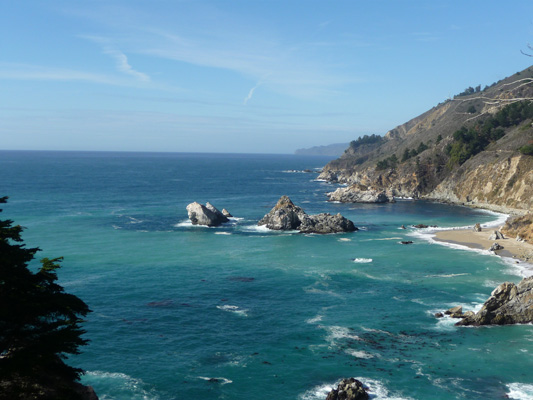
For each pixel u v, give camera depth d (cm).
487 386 4294
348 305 6394
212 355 4912
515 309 5738
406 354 4928
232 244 10494
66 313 2462
